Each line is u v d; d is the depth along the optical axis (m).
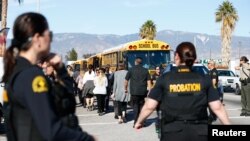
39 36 2.67
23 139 2.54
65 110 2.81
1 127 11.92
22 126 2.55
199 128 4.16
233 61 52.31
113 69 25.27
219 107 4.23
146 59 22.47
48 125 2.46
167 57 22.67
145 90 12.92
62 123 2.55
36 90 2.51
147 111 4.33
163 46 22.70
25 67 2.61
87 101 18.50
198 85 4.19
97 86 16.41
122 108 14.21
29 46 2.65
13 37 2.68
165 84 4.24
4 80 2.68
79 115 16.78
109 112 17.77
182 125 4.14
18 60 2.64
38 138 2.54
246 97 15.55
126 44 22.98
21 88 2.52
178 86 4.18
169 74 4.29
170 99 4.19
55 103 2.71
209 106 4.27
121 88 13.95
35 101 2.48
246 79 15.47
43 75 2.62
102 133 12.05
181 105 4.16
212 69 14.52
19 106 2.56
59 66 3.14
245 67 15.52
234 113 16.77
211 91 4.23
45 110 2.49
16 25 2.65
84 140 2.64
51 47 2.77
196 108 4.16
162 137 4.27
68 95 2.90
